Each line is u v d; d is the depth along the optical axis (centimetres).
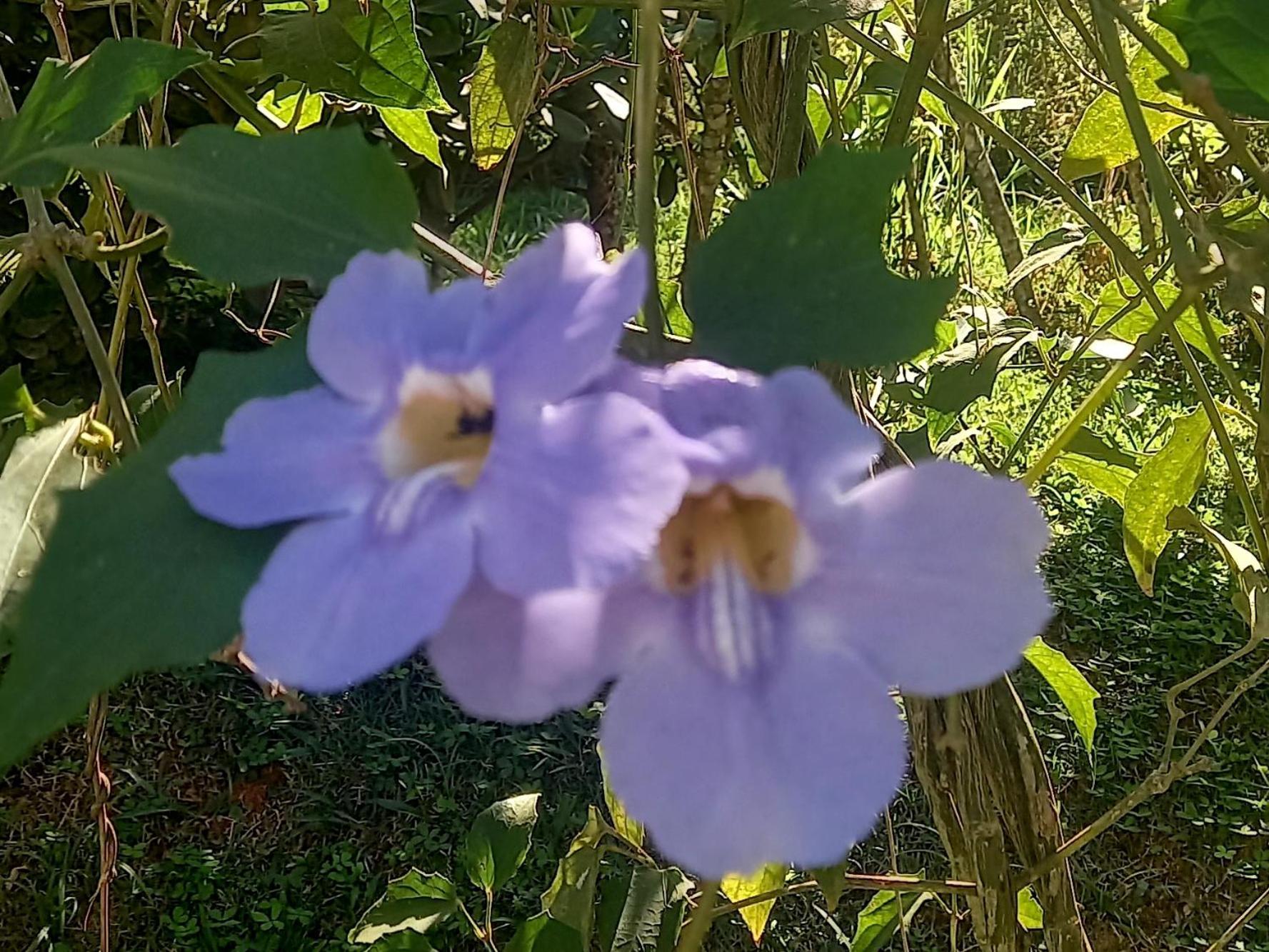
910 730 31
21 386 30
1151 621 88
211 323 90
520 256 15
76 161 18
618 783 14
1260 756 78
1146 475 36
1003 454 89
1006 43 76
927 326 16
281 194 18
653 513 12
